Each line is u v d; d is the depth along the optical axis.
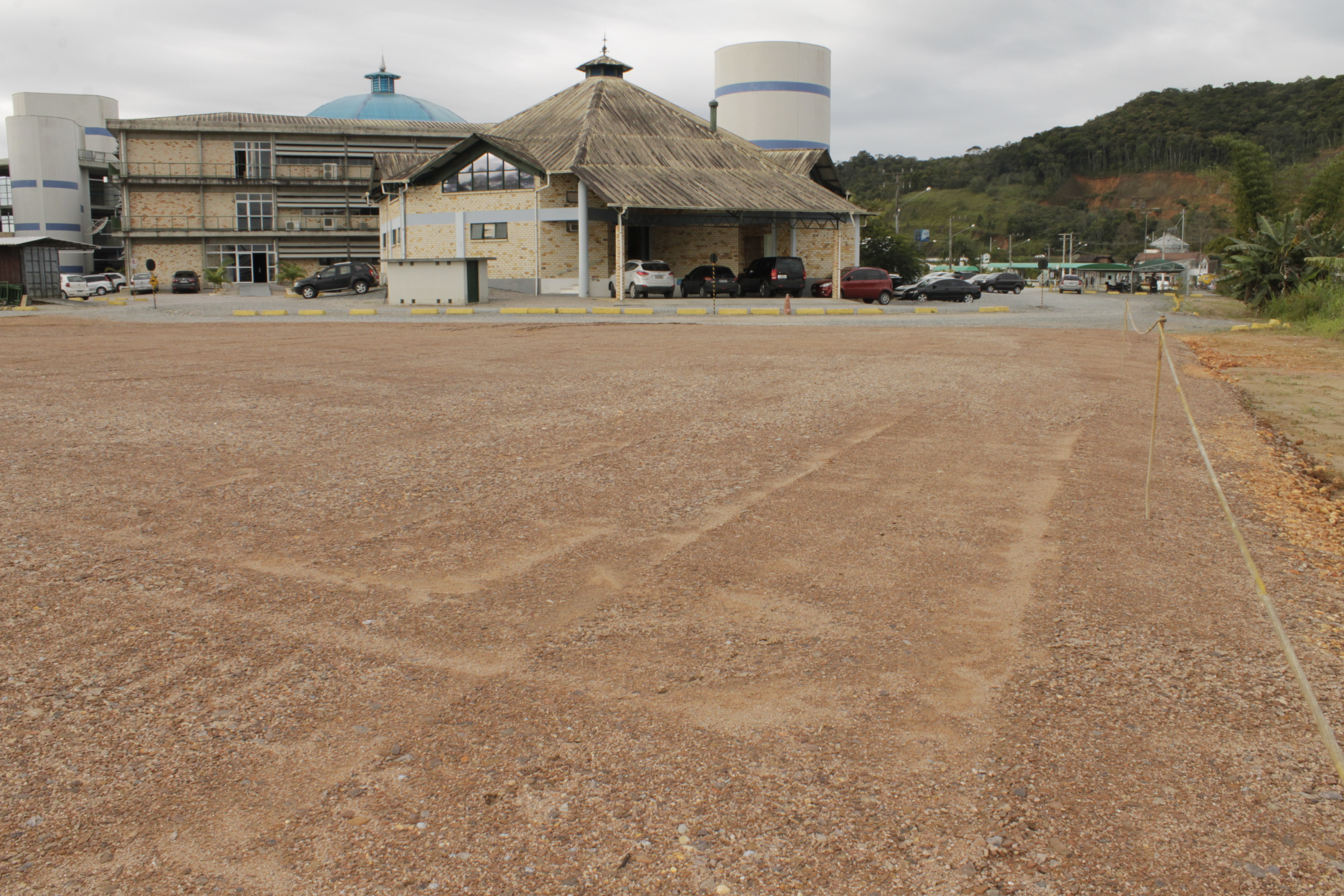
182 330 23.58
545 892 2.70
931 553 5.68
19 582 5.02
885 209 74.50
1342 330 24.19
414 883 2.73
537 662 4.16
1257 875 2.79
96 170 84.25
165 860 2.83
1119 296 59.19
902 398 11.56
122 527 6.02
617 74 53.00
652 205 38.94
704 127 49.94
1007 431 9.56
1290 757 3.44
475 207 44.12
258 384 12.60
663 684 3.96
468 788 3.20
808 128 64.62
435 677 4.00
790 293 43.19
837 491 7.09
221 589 4.97
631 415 10.25
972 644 4.39
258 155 69.88
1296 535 6.19
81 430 9.21
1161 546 5.91
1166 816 3.07
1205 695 3.91
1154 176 181.75
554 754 3.41
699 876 2.76
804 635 4.47
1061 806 3.12
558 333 22.77
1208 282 87.56
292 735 3.52
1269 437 9.71
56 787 3.19
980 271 100.50
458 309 33.94
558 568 5.35
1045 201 187.00
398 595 4.92
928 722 3.67
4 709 3.68
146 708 3.71
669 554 5.60
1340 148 149.50
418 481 7.26
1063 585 5.16
